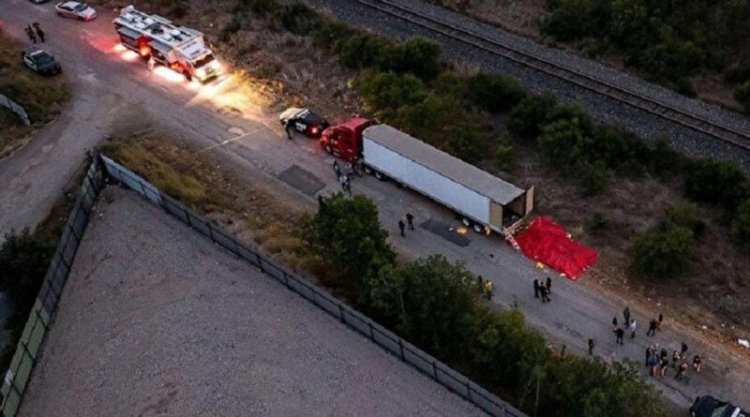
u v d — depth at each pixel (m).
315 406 34.06
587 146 46.62
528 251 41.56
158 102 54.22
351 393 34.44
